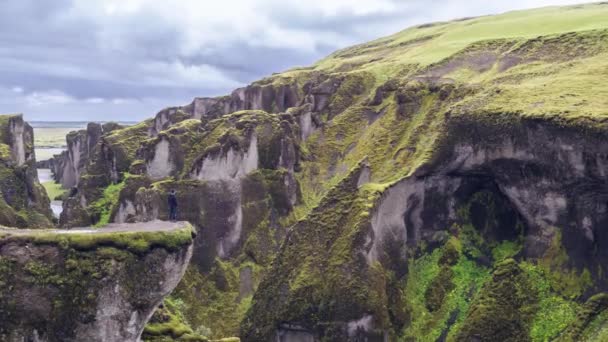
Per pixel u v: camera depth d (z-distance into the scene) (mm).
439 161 66688
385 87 96250
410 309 59656
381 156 81062
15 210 89188
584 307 53438
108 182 106562
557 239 59250
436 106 81125
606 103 58844
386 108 93250
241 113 85500
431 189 67188
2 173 91625
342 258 56750
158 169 83000
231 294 69938
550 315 54625
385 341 55344
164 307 39250
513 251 62594
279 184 79938
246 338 58219
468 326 54812
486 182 66875
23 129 105125
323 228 59875
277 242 76625
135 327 30312
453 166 66938
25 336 29359
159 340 36062
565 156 57062
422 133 78062
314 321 55469
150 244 30422
